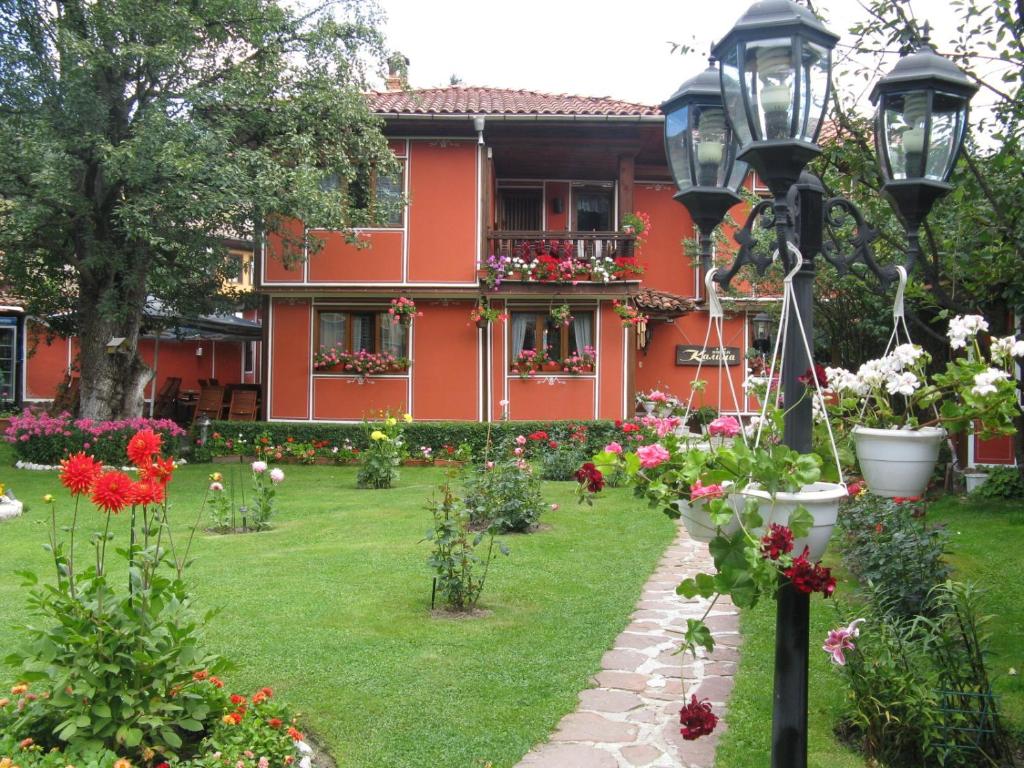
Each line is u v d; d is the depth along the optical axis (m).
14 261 15.23
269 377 17.59
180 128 12.72
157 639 3.60
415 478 14.25
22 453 14.90
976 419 3.67
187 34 13.34
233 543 8.77
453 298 17.45
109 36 13.27
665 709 4.59
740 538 2.82
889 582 5.44
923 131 3.62
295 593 6.68
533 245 17.27
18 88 13.16
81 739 3.40
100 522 9.90
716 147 3.89
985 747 3.87
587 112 16.34
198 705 3.68
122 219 13.68
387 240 17.28
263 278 17.39
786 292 3.27
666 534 9.26
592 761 3.96
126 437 14.77
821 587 2.65
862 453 3.69
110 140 14.03
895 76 3.64
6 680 4.74
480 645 5.51
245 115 14.36
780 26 3.05
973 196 6.34
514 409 17.38
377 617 6.07
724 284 3.55
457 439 16.27
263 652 5.30
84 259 14.36
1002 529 9.18
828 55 3.16
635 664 5.27
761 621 6.14
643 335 18.75
